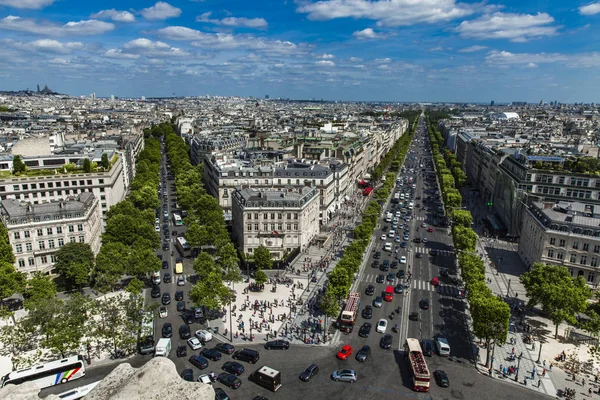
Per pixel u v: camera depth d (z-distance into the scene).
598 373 171.12
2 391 52.25
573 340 196.12
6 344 179.00
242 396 152.88
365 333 195.25
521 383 164.00
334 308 191.25
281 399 151.38
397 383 162.12
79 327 175.25
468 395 156.25
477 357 181.25
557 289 196.62
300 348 185.38
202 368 168.00
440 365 174.88
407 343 176.88
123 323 181.50
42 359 176.50
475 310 179.12
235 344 188.12
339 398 152.75
